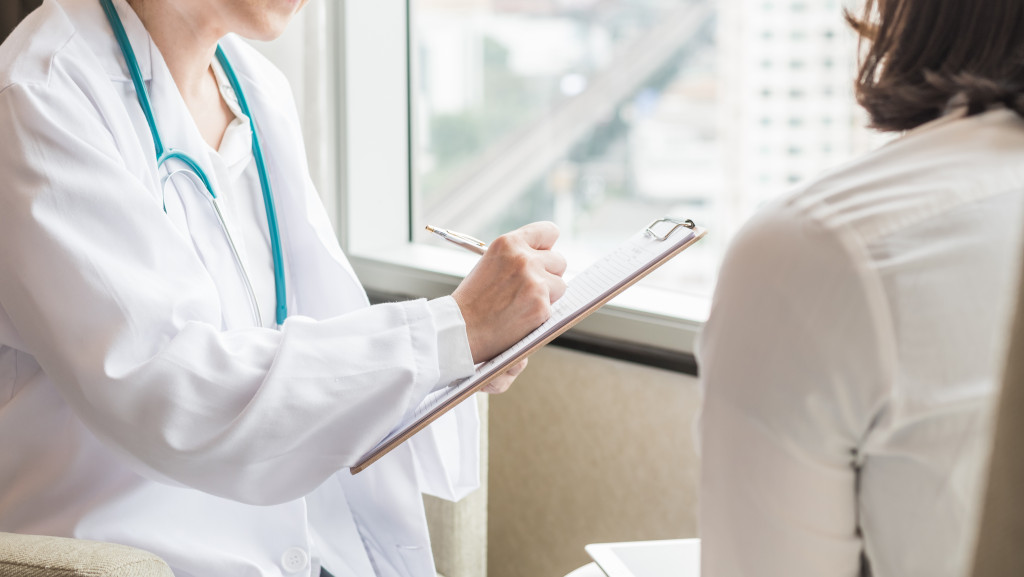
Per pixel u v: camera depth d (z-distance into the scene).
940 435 0.50
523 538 1.63
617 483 1.49
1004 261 0.49
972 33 0.54
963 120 0.54
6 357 0.95
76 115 0.89
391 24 1.83
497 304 0.93
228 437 0.82
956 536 0.51
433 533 1.32
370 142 1.85
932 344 0.49
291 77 1.72
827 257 0.51
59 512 0.93
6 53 0.92
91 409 0.84
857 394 0.50
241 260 1.06
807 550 0.53
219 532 0.98
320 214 1.21
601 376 1.48
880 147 0.56
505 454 1.62
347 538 1.12
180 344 0.84
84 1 0.99
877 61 0.59
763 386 0.53
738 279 0.54
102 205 0.86
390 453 1.14
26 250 0.84
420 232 1.97
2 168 0.86
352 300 1.18
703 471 0.57
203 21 1.02
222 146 1.09
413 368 0.88
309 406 0.85
